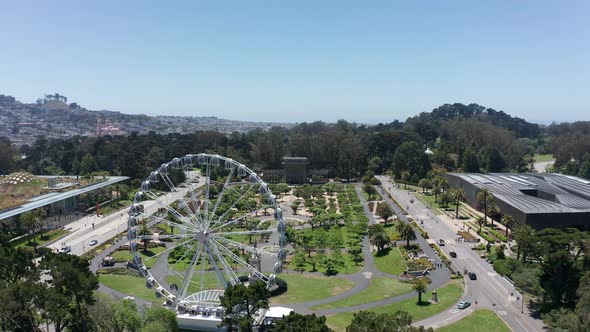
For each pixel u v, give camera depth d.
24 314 89.56
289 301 127.06
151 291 134.25
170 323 100.31
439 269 151.00
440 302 124.12
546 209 188.62
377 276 147.38
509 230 195.12
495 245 175.38
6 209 187.25
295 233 187.25
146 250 171.50
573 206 195.50
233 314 96.44
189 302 116.44
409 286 137.38
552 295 115.88
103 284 138.62
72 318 99.06
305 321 84.12
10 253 105.19
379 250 171.38
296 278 146.00
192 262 118.81
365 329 80.31
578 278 115.81
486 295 128.88
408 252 167.88
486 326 110.19
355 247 174.12
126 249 172.38
